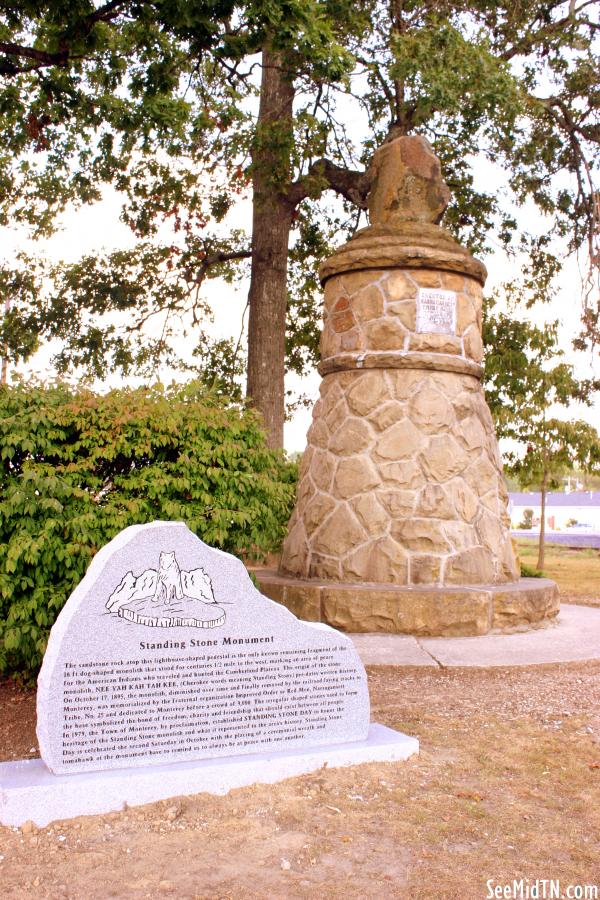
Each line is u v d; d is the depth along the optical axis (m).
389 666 6.56
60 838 3.56
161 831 3.62
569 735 5.07
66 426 5.97
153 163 17.11
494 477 8.88
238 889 3.15
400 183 9.12
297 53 11.10
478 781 4.30
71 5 9.52
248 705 4.29
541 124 16.91
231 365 19.19
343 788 4.11
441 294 8.77
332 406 8.99
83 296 18.22
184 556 4.22
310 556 8.68
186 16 9.23
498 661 6.67
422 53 11.42
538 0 15.20
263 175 13.87
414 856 3.45
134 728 4.05
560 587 14.75
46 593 5.54
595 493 46.88
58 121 12.38
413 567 8.09
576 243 17.69
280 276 15.43
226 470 6.16
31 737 5.12
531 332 17.66
